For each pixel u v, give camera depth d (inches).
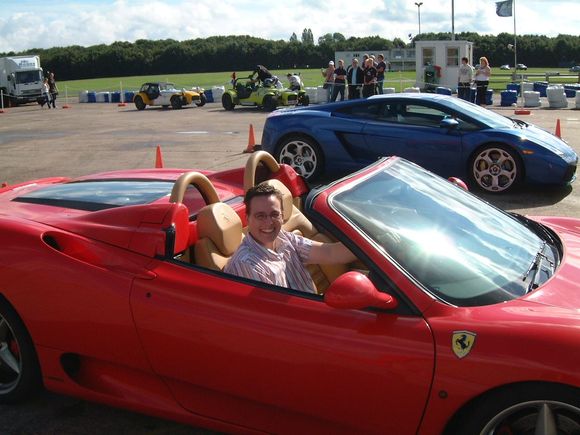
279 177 158.7
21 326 126.0
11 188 171.8
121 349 116.1
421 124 332.8
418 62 1154.0
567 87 1066.1
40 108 1322.6
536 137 317.1
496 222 126.6
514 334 90.0
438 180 136.9
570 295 102.3
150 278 113.6
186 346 109.0
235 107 1093.1
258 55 4037.9
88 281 116.8
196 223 126.3
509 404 89.0
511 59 3191.4
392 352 94.3
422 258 104.2
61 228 126.6
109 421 127.4
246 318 104.1
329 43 4552.2
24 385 129.9
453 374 90.9
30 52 3917.3
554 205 293.3
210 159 472.1
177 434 122.5
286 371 101.3
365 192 115.0
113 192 153.3
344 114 350.6
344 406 99.0
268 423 108.0
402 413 95.4
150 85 1141.1
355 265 142.9
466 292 99.7
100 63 3563.0
